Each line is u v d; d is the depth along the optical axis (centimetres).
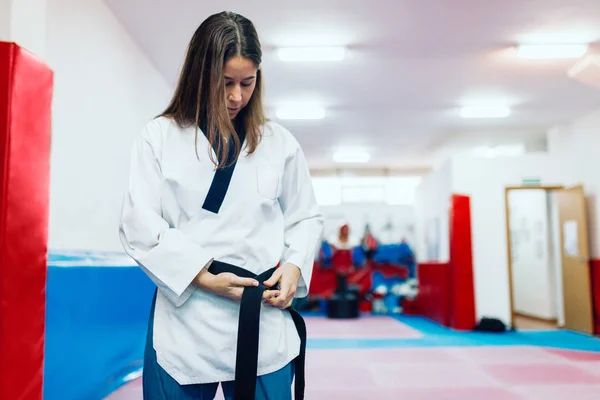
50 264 287
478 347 616
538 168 806
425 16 451
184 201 126
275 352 128
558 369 481
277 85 625
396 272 1140
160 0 418
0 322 131
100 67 409
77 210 363
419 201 1115
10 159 134
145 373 125
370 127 830
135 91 503
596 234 738
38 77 149
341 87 634
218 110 124
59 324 295
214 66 123
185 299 122
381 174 1222
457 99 684
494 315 788
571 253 774
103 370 369
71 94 353
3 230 132
